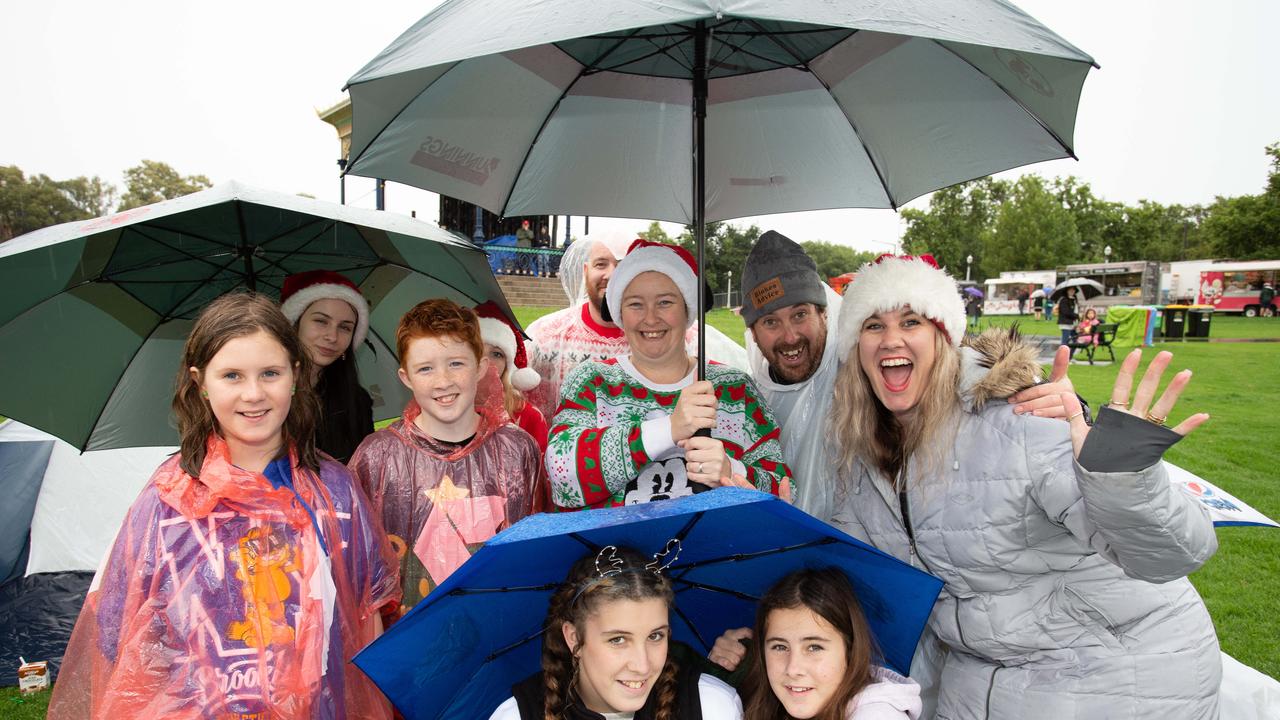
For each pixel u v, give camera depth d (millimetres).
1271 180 53531
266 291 2959
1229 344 22938
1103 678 1978
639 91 2770
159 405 2787
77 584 4422
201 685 1797
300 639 1896
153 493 1880
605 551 1735
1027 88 2205
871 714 1851
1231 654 4391
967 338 2264
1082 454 1654
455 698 1807
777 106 2773
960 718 2217
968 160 2547
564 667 1792
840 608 1861
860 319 2154
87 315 2549
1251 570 5602
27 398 2514
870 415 2244
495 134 2680
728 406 2521
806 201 2928
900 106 2574
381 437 2512
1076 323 20062
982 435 2029
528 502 2586
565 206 2920
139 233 2473
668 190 2943
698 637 2100
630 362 2580
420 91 2420
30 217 80000
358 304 2904
